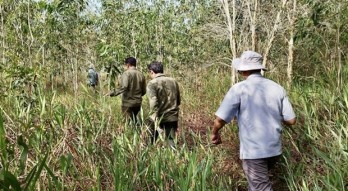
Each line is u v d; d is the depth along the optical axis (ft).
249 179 11.93
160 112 18.66
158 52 40.50
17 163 10.33
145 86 21.98
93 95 18.13
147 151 13.38
